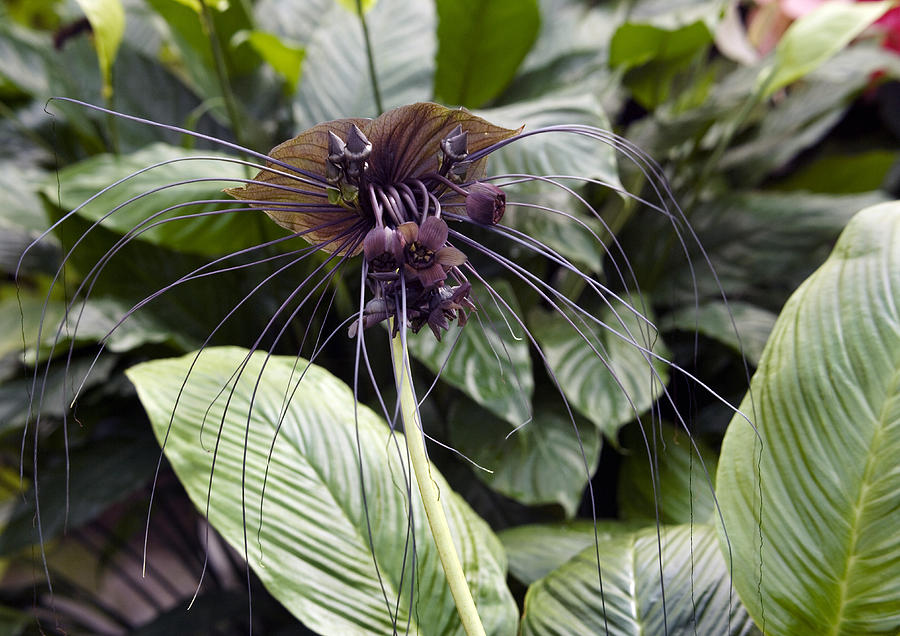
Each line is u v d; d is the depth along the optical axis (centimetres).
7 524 121
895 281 80
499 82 141
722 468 84
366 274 64
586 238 123
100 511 120
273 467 86
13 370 135
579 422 121
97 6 111
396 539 85
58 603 175
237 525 82
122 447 131
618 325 127
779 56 132
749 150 157
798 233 144
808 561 79
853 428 78
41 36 179
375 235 60
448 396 134
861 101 216
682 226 147
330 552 83
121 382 133
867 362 79
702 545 92
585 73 149
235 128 126
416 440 68
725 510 83
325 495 86
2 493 183
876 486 77
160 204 105
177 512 210
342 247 66
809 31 129
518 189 101
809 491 79
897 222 84
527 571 100
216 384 91
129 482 123
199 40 158
